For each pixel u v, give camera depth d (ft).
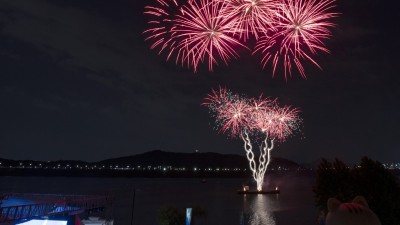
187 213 74.43
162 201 315.37
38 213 85.56
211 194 425.28
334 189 32.30
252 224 174.40
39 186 547.90
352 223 22.20
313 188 34.22
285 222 180.24
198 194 425.69
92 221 98.22
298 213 220.43
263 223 177.88
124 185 638.12
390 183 30.83
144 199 338.13
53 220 44.73
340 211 22.99
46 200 102.12
